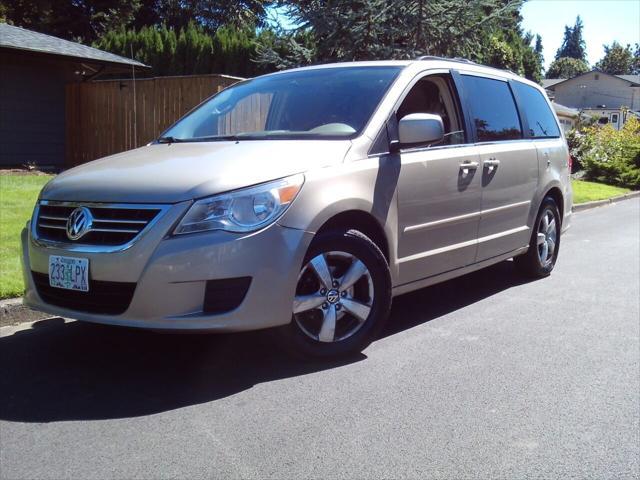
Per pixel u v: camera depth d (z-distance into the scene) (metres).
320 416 3.57
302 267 4.01
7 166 15.59
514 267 7.05
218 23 40.81
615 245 9.82
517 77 6.71
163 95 14.29
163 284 3.60
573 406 3.82
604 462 3.20
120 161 4.39
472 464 3.13
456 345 4.82
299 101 5.05
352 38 13.87
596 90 75.69
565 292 6.53
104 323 3.76
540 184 6.54
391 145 4.62
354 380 4.07
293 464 3.07
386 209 4.48
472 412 3.69
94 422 3.44
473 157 5.37
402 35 14.03
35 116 16.38
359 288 4.39
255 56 21.80
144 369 4.17
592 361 4.56
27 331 4.91
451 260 5.22
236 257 3.67
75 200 3.95
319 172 4.09
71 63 16.94
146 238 3.62
